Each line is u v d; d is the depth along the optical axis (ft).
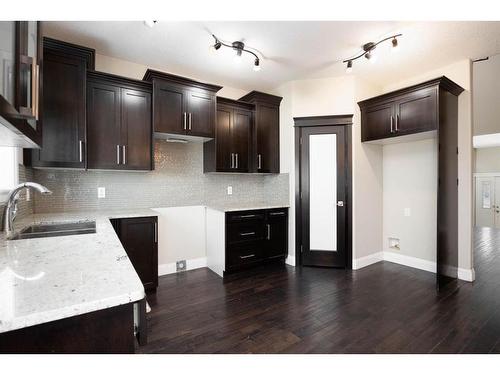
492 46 8.70
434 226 10.66
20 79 3.08
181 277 10.15
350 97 11.17
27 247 3.76
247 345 5.83
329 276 10.27
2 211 5.53
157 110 8.97
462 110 9.86
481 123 14.58
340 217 11.25
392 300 8.07
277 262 12.14
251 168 11.72
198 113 9.78
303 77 11.29
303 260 11.62
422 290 8.84
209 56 9.29
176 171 10.90
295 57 9.42
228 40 8.21
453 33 7.88
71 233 5.90
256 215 10.96
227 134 11.05
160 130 9.00
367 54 8.74
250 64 9.96
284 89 12.07
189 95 9.59
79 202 8.94
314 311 7.41
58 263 3.05
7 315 1.88
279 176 12.41
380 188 12.29
